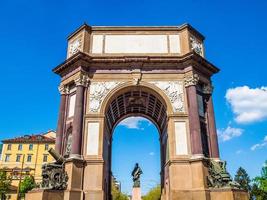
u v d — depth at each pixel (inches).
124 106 1606.8
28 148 4040.4
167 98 1353.3
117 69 1397.6
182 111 1333.7
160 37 1477.6
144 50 1448.1
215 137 1353.3
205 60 1402.6
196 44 1493.6
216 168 1205.1
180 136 1288.1
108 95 1357.0
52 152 1211.9
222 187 1141.7
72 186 1156.5
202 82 1419.8
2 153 4013.3
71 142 1294.3
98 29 1487.5
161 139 1705.2
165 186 1518.2
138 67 1396.4
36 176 3841.0
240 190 1133.7
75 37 1514.5
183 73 1391.5
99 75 1387.8
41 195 1075.3
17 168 3833.7
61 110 1396.4
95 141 1273.4
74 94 1392.7
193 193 1163.9
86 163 1229.1
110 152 1678.2
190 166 1223.5
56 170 1177.4
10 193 3203.7
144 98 1517.0
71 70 1421.0
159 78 1384.1
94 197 1171.9
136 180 1833.2
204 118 1381.6
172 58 1389.0
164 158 1579.7
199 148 1229.7
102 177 1211.2
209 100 1425.9
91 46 1450.5
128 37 1477.6
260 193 3021.7
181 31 1485.0
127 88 1378.0
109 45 1456.7
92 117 1314.0
